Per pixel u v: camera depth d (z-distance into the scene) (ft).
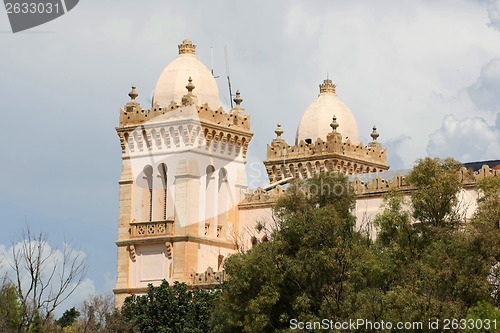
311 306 287.69
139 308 351.05
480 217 299.38
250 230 382.42
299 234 295.89
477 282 277.85
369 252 292.61
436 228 301.22
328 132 447.01
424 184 313.94
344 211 305.94
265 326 291.17
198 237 371.97
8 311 329.11
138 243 376.48
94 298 355.97
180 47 394.52
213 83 389.19
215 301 318.04
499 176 320.29
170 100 384.68
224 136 382.42
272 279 292.20
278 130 449.89
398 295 273.33
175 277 368.48
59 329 346.54
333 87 460.96
